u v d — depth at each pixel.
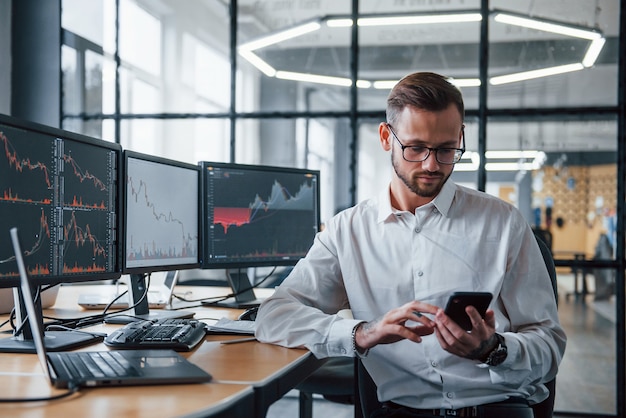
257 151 7.32
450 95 1.49
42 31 4.40
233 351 1.53
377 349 1.63
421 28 5.57
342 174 8.23
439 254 1.64
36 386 1.16
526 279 1.62
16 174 1.41
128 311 2.16
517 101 4.12
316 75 5.24
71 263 1.60
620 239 3.88
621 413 3.84
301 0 4.54
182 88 5.73
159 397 1.10
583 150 5.62
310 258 1.74
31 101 4.41
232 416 1.09
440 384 1.57
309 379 2.34
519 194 8.41
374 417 1.60
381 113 4.18
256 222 2.46
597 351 5.73
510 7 4.10
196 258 2.29
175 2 5.71
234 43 4.43
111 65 4.43
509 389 1.56
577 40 4.11
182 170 2.19
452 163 1.52
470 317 1.30
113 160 1.78
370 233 1.71
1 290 2.13
